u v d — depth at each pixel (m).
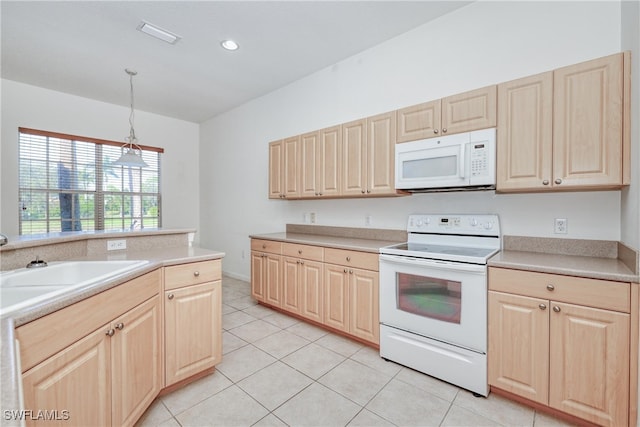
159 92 4.08
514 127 1.88
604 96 1.61
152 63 3.26
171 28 2.63
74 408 1.14
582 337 1.51
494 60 2.28
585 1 1.94
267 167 4.21
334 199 3.36
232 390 1.89
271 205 4.16
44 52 3.01
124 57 3.12
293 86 3.79
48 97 3.93
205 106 4.65
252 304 3.56
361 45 2.95
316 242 2.79
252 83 3.82
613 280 1.43
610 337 1.44
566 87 1.71
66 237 1.85
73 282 1.69
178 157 5.28
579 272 1.51
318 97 3.50
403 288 2.17
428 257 2.03
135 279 1.54
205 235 5.41
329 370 2.13
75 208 4.21
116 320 1.38
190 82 3.77
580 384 1.52
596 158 1.63
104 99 4.31
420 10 2.44
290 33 2.73
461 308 1.88
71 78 3.61
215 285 2.05
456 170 2.09
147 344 1.64
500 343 1.76
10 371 0.63
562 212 2.03
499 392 1.82
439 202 2.57
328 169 2.94
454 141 2.10
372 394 1.86
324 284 2.73
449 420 1.63
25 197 3.79
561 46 2.02
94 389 1.24
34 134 3.83
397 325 2.20
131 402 1.49
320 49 3.02
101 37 2.75
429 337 2.04
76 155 4.21
